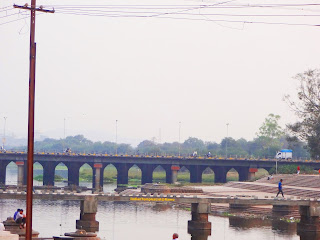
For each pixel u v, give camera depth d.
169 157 191.62
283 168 174.38
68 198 82.88
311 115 176.38
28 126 38.50
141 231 86.06
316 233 86.31
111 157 191.62
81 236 56.47
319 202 87.38
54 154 188.25
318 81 175.75
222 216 106.81
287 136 179.50
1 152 186.00
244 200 88.12
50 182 192.50
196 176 197.75
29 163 38.22
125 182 199.75
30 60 38.78
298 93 177.25
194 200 85.81
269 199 88.38
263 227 92.00
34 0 38.97
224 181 196.12
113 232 83.94
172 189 146.00
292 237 82.38
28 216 37.78
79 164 195.25
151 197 85.81
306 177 145.12
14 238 41.66
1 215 100.31
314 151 175.50
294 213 103.94
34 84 38.84
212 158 190.62
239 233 85.44
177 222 98.88
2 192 83.88
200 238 80.50
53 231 82.06
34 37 38.94
